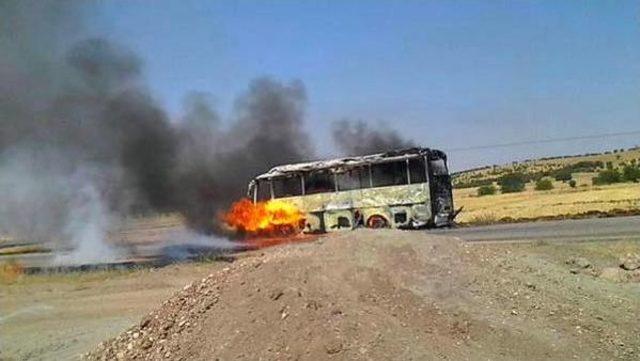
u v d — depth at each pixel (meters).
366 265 9.10
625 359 8.01
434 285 8.88
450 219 28.64
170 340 9.25
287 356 7.64
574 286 10.44
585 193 49.22
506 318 8.46
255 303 8.70
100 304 17.44
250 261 10.12
